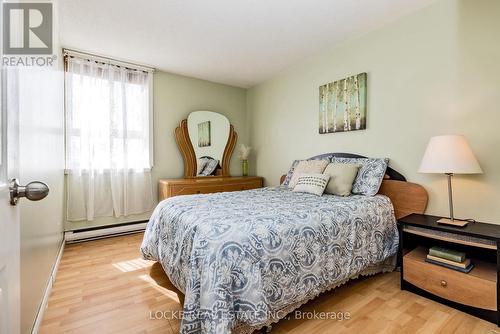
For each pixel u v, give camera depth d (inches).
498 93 72.8
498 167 73.0
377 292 73.2
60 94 102.7
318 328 57.3
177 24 95.0
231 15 89.6
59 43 100.2
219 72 146.4
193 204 78.1
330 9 87.3
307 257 59.9
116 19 91.2
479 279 61.0
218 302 45.8
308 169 111.1
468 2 77.9
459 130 80.2
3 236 23.9
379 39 100.3
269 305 51.6
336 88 116.0
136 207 133.3
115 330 57.0
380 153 101.0
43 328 57.3
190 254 56.4
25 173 41.8
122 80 128.5
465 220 74.5
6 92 25.1
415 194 88.7
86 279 81.5
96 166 122.7
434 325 58.3
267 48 116.6
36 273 55.2
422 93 88.6
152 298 70.3
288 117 144.5
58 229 94.1
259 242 53.1
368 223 77.0
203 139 156.8
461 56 79.4
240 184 151.1
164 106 144.7
